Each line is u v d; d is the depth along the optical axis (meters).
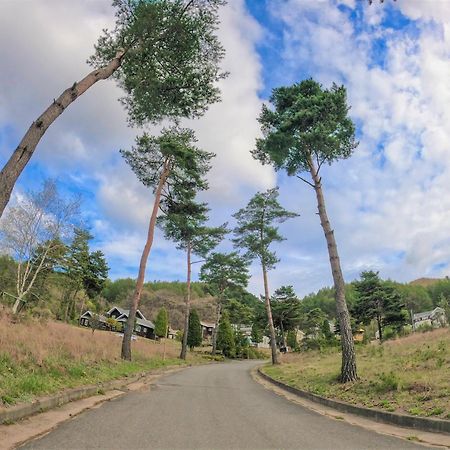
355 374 12.95
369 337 48.53
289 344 66.88
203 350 58.59
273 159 16.70
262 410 9.67
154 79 11.30
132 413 8.29
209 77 11.66
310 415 9.12
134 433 6.39
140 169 25.17
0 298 31.25
